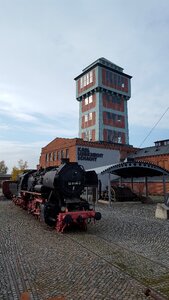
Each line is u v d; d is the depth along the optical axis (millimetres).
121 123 47906
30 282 5621
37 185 13836
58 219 10789
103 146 37844
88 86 47938
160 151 35312
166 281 5668
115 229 11344
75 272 6215
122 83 49250
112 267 6543
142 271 6270
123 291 5188
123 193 24422
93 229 11383
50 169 14305
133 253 7746
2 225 12297
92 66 47000
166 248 8297
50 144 43469
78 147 35875
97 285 5477
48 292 5145
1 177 66562
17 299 4809
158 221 13453
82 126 48594
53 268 6488
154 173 24906
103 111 45500
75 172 12047
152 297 4891
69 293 5105
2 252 7863
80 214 10688
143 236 9992
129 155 40125
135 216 15266
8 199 28062
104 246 8539
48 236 10016
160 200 25953
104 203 23453
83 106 49281
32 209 14719
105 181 35219
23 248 8305
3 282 5609
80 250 8070
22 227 11805
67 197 11734
